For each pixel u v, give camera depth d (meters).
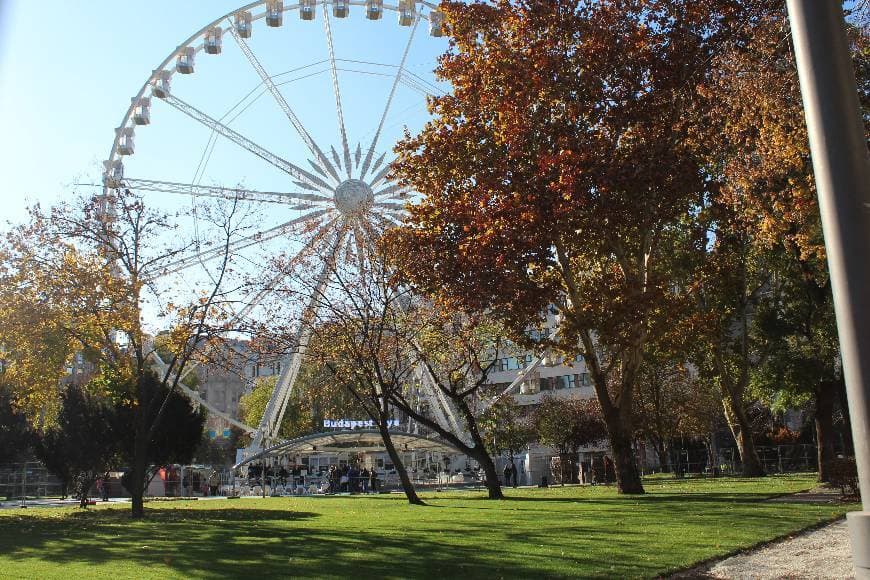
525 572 12.55
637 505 27.19
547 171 28.25
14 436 56.69
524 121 29.30
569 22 29.44
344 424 60.66
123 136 50.66
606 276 33.31
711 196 31.88
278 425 56.28
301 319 38.50
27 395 36.66
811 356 38.22
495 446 73.94
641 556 14.07
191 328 32.31
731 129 29.34
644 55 28.56
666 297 33.94
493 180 29.55
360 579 12.21
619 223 29.31
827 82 8.15
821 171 8.12
